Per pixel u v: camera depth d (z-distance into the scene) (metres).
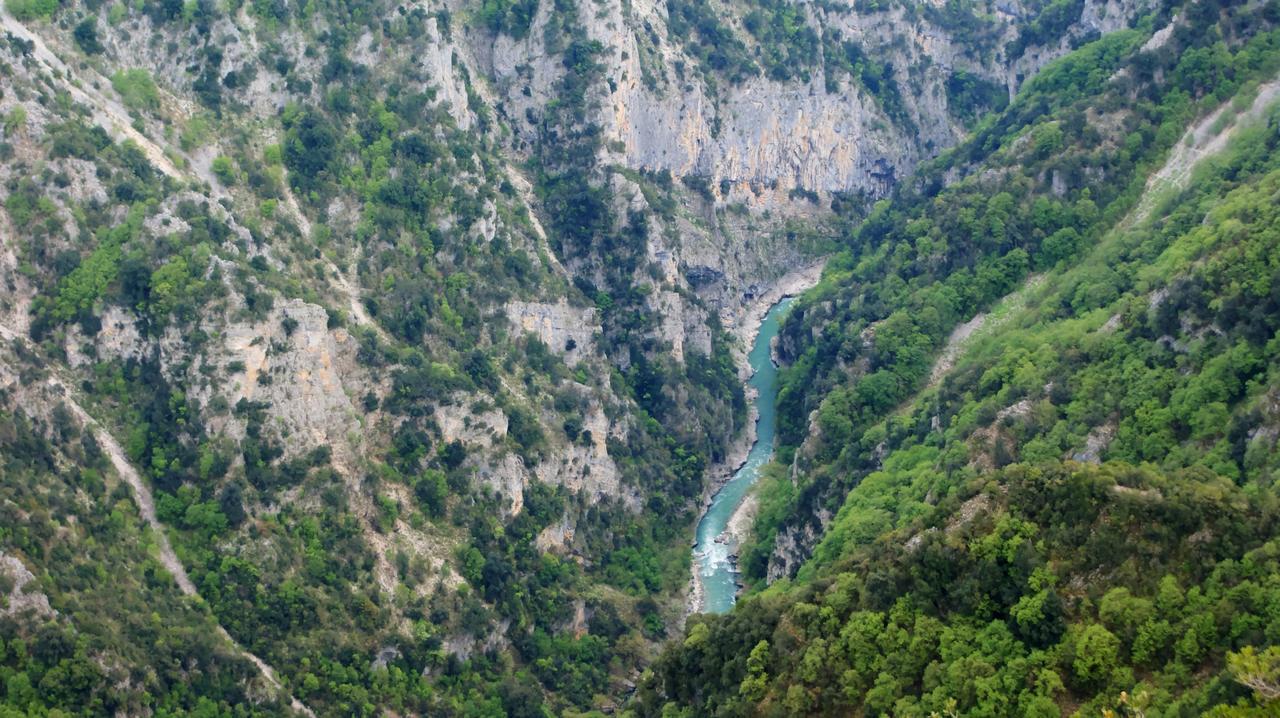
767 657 164.00
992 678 143.25
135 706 178.12
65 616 178.00
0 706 167.38
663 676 180.62
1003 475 162.12
